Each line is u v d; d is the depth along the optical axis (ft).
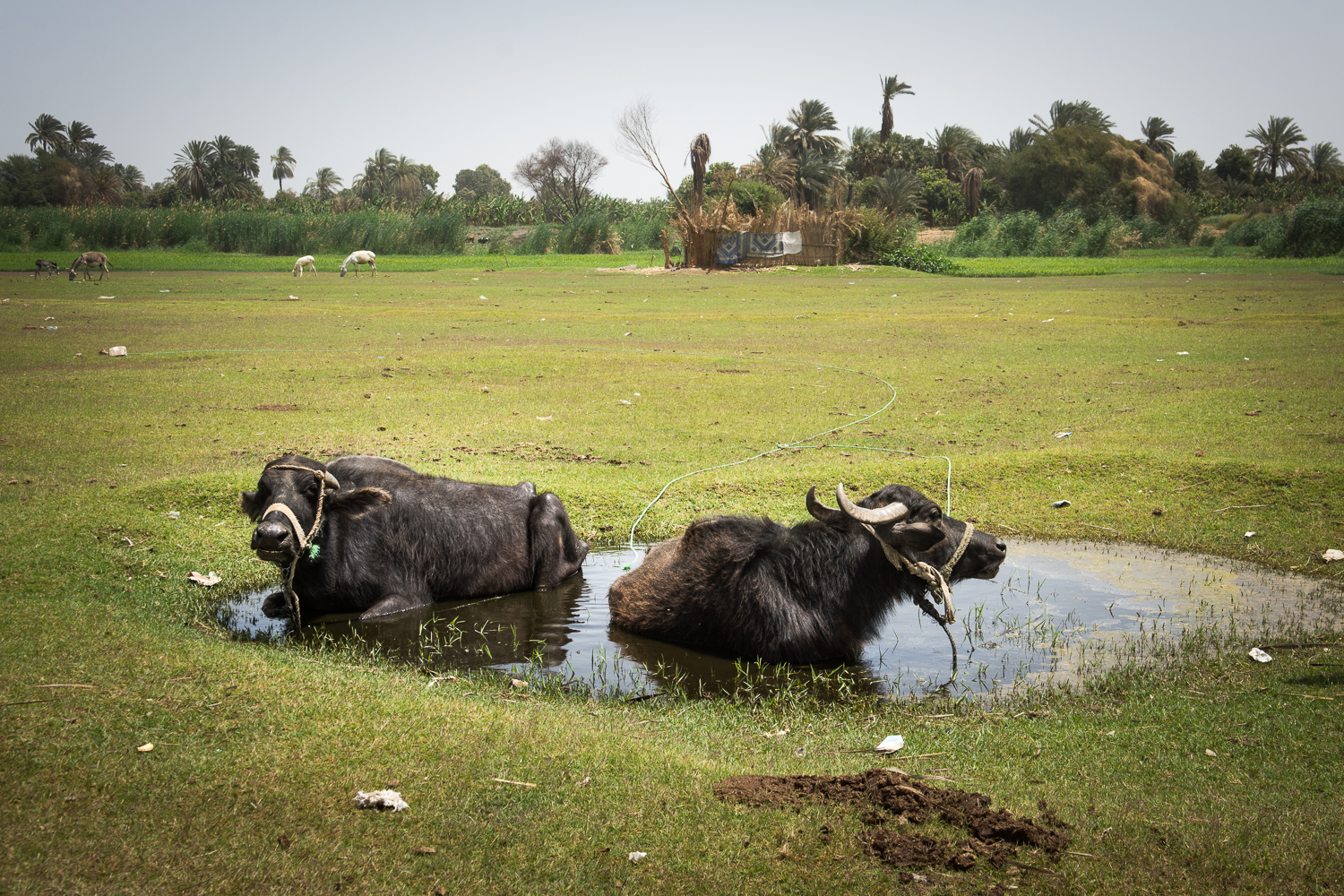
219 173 403.34
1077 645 19.25
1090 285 127.34
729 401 45.62
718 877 10.32
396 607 21.08
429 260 189.16
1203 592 22.20
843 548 18.97
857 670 18.31
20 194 297.94
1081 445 35.12
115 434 36.24
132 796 11.60
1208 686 16.62
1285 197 336.08
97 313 83.51
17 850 10.35
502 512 22.94
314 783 12.09
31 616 17.98
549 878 10.23
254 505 20.06
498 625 20.81
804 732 15.03
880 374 53.98
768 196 226.38
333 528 20.25
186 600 20.62
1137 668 17.81
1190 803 12.16
